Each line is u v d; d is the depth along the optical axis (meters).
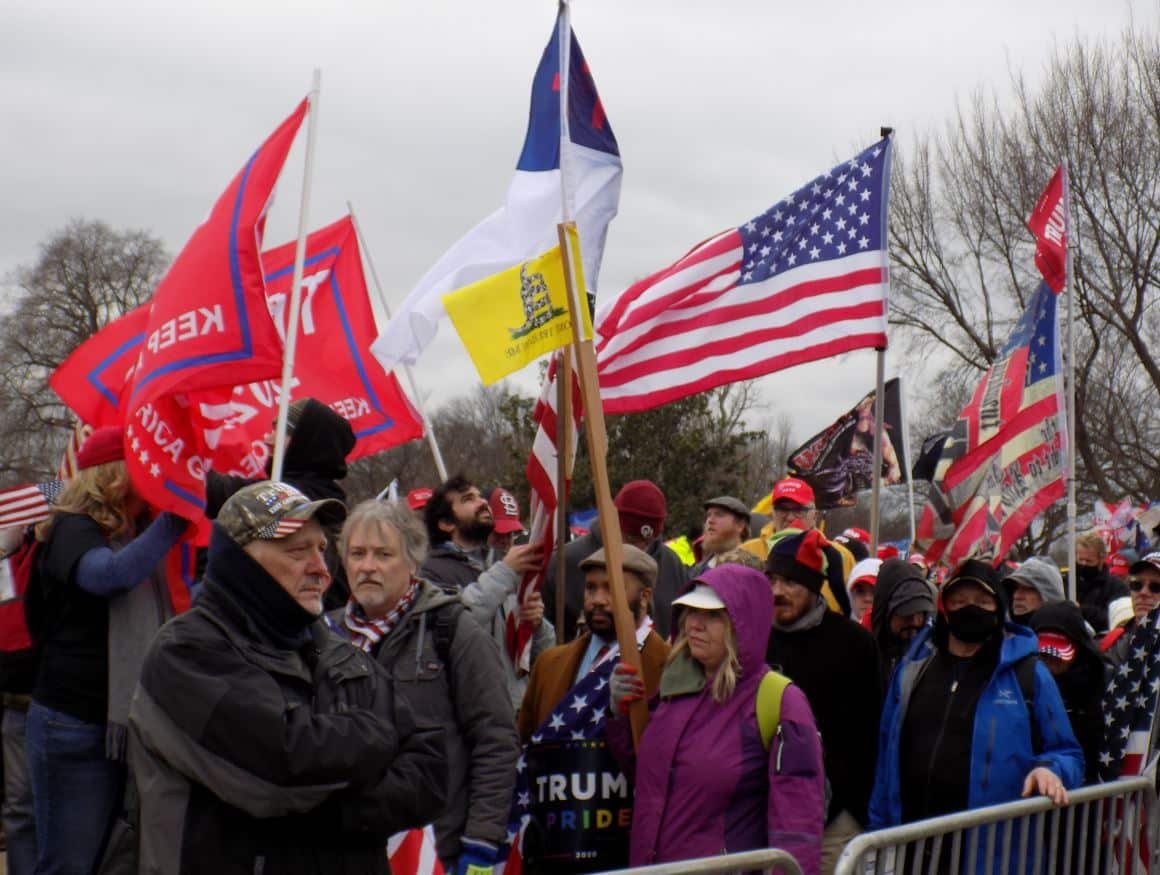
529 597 5.70
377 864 3.50
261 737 3.21
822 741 5.54
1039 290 8.62
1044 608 6.12
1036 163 28.58
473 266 6.04
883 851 4.40
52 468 40.78
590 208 6.20
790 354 7.30
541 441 5.71
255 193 5.48
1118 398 30.53
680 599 4.71
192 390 5.27
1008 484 8.41
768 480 43.72
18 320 40.94
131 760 3.41
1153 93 28.53
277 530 3.34
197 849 3.27
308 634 3.52
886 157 7.50
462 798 4.60
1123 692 6.04
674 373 7.32
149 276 41.34
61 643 4.89
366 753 3.32
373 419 8.04
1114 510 16.70
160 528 4.89
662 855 4.64
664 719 4.78
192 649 3.28
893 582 6.08
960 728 5.20
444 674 4.62
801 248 7.45
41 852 4.91
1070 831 5.12
